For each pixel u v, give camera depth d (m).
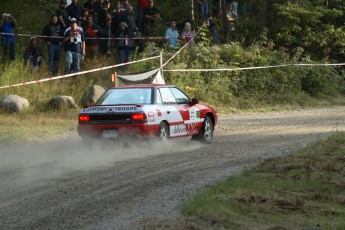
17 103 45.28
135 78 50.56
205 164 27.88
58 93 50.03
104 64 55.59
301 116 50.94
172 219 17.94
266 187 21.67
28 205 20.45
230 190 21.09
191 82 56.56
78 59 52.25
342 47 72.44
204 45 61.72
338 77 69.44
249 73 61.66
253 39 67.56
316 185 22.20
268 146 33.28
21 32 60.69
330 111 55.59
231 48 61.91
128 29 56.47
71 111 47.16
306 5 70.88
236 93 60.09
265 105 58.97
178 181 23.97
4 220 18.62
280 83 63.41
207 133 36.00
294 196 20.67
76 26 51.84
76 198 21.38
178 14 69.88
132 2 67.81
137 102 32.88
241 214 18.53
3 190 22.84
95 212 19.39
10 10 64.75
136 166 27.72
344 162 26.34
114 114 31.78
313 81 66.69
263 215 18.47
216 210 18.52
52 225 17.98
